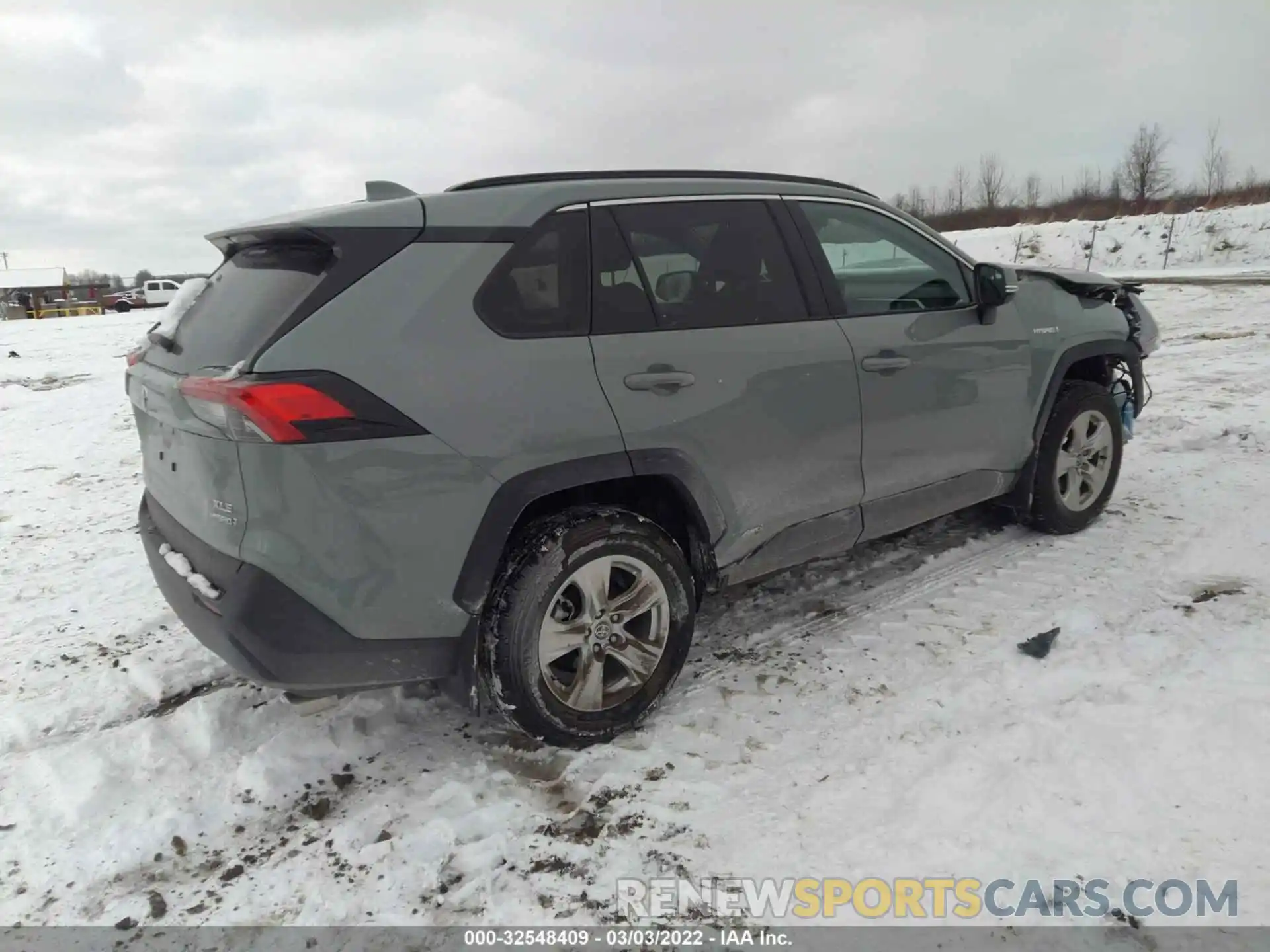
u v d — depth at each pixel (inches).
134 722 121.2
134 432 335.6
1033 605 140.9
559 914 84.0
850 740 108.6
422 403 93.6
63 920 86.0
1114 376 188.2
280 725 118.1
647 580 111.0
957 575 155.7
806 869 87.6
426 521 95.1
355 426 90.0
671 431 110.1
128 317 1280.8
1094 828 90.0
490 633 101.5
